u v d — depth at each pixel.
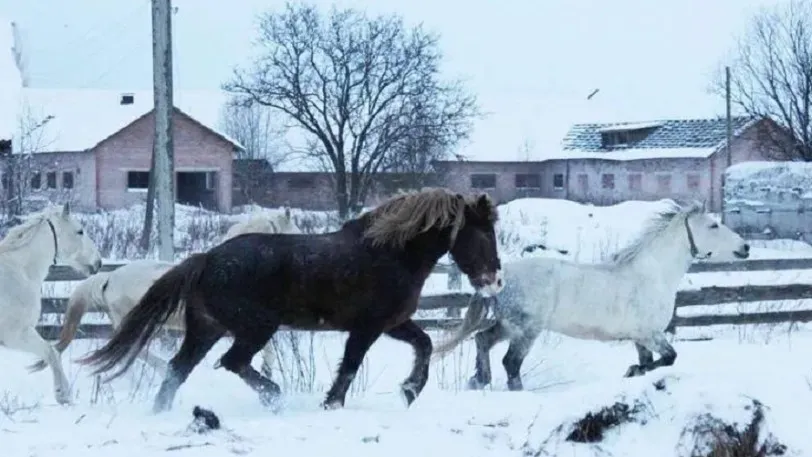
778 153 43.25
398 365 11.27
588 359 11.65
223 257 8.20
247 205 50.97
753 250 27.66
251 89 42.88
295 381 9.89
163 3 15.08
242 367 8.21
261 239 8.30
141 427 7.35
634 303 10.01
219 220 27.61
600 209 31.98
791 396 7.23
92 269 9.80
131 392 9.26
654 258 10.17
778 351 11.63
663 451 6.49
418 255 8.37
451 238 8.41
